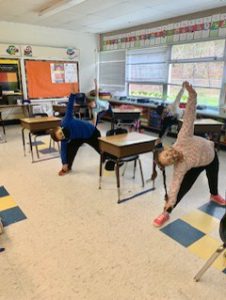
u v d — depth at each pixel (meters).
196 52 5.00
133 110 4.86
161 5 4.35
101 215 2.35
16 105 6.11
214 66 4.77
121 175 3.32
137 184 3.04
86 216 2.33
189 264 1.74
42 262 1.75
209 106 4.96
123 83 6.98
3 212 2.39
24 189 2.88
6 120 6.49
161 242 1.97
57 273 1.65
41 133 3.89
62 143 3.23
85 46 7.33
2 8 4.75
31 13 5.10
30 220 2.26
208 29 4.64
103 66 7.55
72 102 3.09
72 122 3.09
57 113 5.76
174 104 2.43
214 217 2.33
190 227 2.17
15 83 6.30
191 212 2.41
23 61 6.31
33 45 6.36
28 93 6.55
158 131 5.63
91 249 1.88
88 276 1.63
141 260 1.78
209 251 1.88
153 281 1.60
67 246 1.91
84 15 5.15
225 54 4.50
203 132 3.61
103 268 1.70
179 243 1.96
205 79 4.98
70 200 2.63
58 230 2.11
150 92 6.27
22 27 6.14
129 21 5.64
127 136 2.77
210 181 2.50
